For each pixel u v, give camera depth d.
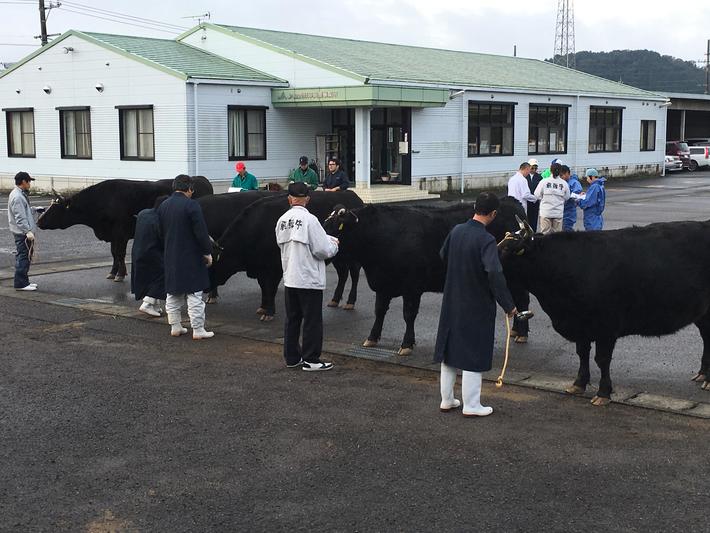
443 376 6.86
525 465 5.80
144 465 5.87
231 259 10.27
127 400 7.34
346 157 32.28
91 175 31.08
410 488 5.44
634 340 9.41
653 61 120.31
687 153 49.44
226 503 5.24
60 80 31.55
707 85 88.00
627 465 5.79
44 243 18.23
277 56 30.22
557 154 38.91
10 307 11.38
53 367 8.42
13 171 34.50
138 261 10.48
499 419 6.76
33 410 7.07
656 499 5.25
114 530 4.89
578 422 6.68
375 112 32.12
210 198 11.47
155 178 28.58
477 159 34.50
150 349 9.16
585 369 7.37
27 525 4.96
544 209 15.73
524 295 9.14
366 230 8.62
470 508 5.14
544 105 37.50
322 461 5.91
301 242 7.96
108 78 29.62
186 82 26.89
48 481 5.61
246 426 6.66
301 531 4.86
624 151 43.47
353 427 6.60
